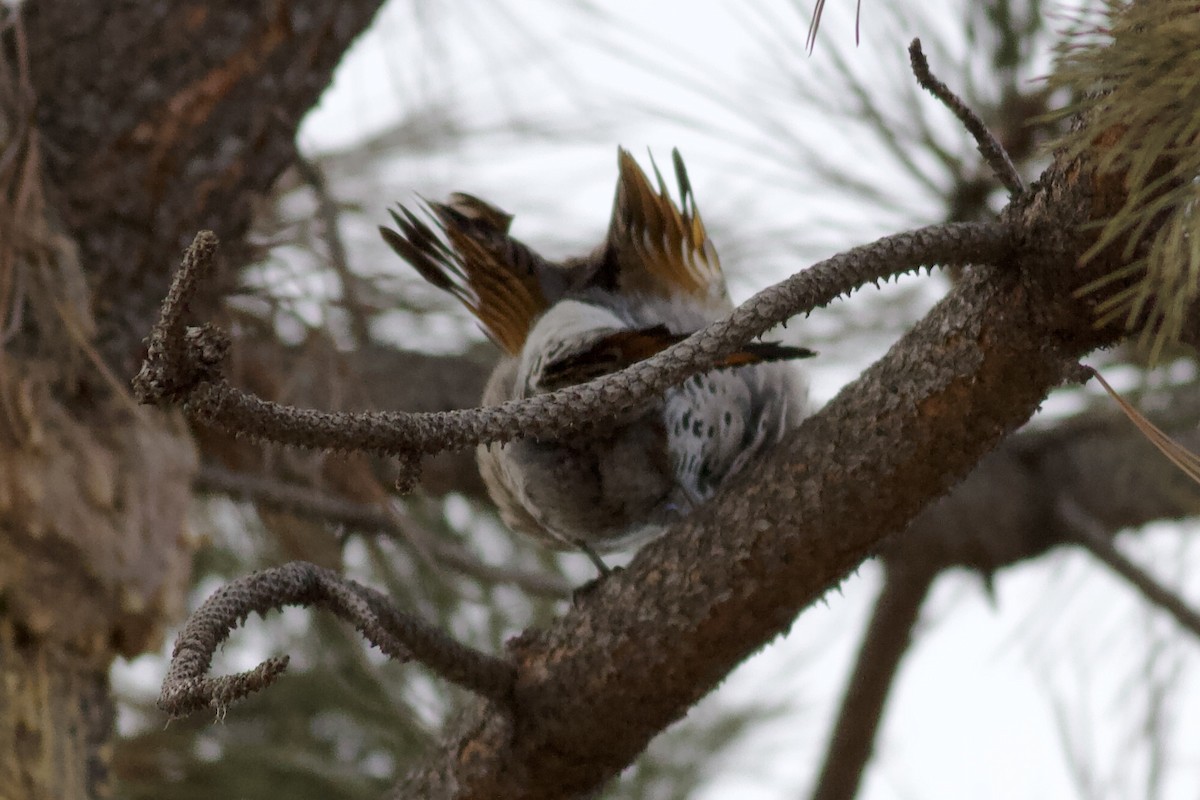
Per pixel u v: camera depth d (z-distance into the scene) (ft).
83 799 20.59
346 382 24.81
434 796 18.37
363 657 25.75
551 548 25.57
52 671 20.70
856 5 12.62
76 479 20.89
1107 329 15.08
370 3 23.48
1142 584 27.07
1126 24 12.03
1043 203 14.89
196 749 27.17
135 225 21.98
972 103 24.63
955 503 28.50
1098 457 28.94
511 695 17.63
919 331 16.25
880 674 29.01
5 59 21.44
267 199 24.21
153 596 21.44
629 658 17.26
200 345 11.68
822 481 16.43
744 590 16.84
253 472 26.61
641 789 28.94
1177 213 11.89
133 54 22.00
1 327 20.36
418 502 27.94
